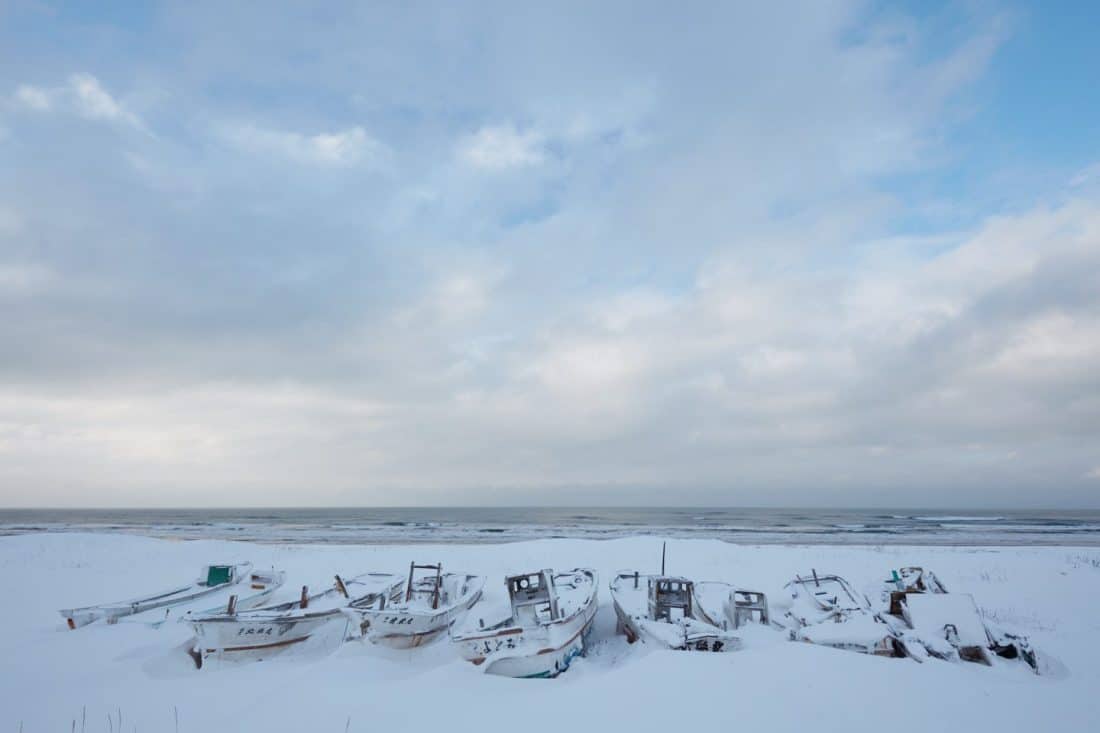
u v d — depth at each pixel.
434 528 61.75
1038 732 6.26
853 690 7.38
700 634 10.54
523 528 61.31
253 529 59.00
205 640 11.14
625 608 13.78
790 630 12.18
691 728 6.49
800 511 173.62
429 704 7.89
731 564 23.03
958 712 6.76
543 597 13.48
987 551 27.67
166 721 7.77
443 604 16.05
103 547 27.27
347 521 84.06
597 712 7.11
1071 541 43.41
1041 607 15.12
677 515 120.25
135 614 15.13
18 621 14.67
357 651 11.28
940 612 11.20
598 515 122.06
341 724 7.25
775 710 6.84
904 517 105.31
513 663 10.09
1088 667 10.02
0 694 9.23
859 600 15.07
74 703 8.68
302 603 14.68
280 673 10.22
